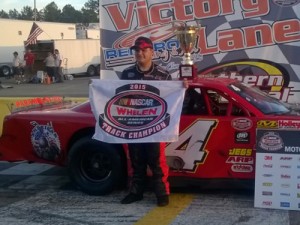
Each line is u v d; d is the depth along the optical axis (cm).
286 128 517
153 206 544
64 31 3512
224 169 543
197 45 826
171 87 529
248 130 530
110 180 580
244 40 810
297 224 476
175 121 523
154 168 540
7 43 3127
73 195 598
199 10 820
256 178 527
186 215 511
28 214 530
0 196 602
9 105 785
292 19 789
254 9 801
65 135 594
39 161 621
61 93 2022
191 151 550
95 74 3431
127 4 848
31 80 2764
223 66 823
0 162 796
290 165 518
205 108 554
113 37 859
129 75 552
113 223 494
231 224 480
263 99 570
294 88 800
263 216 502
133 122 531
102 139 534
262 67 809
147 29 844
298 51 791
